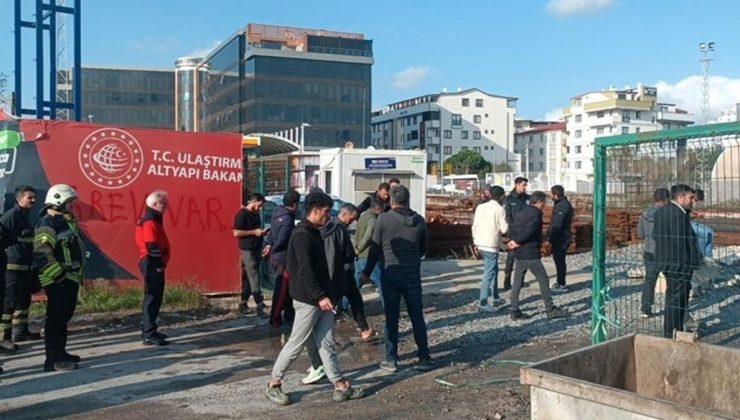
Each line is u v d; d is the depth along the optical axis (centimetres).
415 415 621
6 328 828
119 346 874
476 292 1297
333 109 8019
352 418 614
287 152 2033
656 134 691
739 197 639
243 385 714
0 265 759
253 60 7744
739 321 891
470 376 746
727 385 429
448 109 11331
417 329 768
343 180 1845
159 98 9781
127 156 1144
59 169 1108
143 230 874
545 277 1039
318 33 8294
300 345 649
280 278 939
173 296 1107
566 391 351
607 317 767
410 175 1897
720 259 830
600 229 762
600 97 10319
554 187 1330
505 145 11669
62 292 753
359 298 905
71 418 612
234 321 1027
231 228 1196
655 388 454
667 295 726
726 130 634
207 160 1187
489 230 1112
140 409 638
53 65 1650
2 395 674
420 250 774
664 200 707
